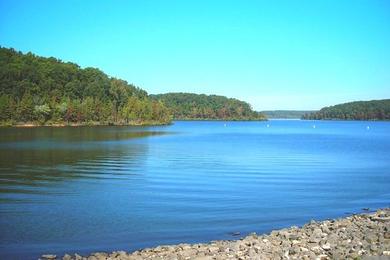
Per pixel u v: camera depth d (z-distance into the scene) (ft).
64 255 50.57
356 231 56.85
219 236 60.49
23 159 164.86
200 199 86.99
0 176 119.14
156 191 96.17
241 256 45.60
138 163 154.30
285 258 44.42
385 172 135.13
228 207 79.56
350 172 134.62
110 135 361.51
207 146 250.37
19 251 52.85
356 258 42.98
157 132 446.60
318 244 50.49
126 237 59.52
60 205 80.53
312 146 259.60
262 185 106.52
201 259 45.27
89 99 629.92
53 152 196.13
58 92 632.38
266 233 61.46
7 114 529.86
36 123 551.59
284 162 162.91
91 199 86.38
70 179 114.11
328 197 91.76
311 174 128.77
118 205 80.69
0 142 260.21
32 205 80.43
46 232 61.62
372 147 253.24
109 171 131.03
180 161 162.61
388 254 44.09
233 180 114.32
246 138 356.18
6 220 68.54
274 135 418.51
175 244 56.18
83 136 337.31
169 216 71.87
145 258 47.47
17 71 615.57
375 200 89.45
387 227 58.34
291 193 95.66
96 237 59.31
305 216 73.92
